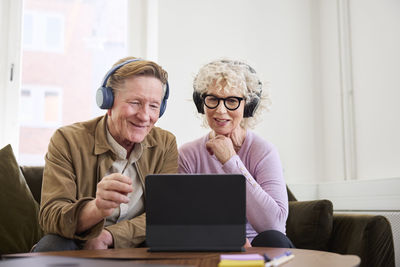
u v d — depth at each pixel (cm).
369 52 245
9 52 246
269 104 195
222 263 78
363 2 250
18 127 247
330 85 273
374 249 146
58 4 263
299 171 274
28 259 85
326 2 279
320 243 168
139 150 152
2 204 179
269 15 280
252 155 176
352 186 236
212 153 177
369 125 243
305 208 176
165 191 101
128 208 149
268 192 166
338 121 265
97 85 266
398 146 222
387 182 213
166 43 261
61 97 260
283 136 273
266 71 276
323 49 281
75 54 265
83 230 120
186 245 101
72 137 148
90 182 146
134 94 146
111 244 130
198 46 266
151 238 101
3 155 188
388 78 230
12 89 246
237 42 273
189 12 267
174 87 258
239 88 177
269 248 113
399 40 223
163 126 254
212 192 101
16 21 249
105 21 271
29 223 181
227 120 177
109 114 151
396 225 205
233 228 101
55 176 138
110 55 270
